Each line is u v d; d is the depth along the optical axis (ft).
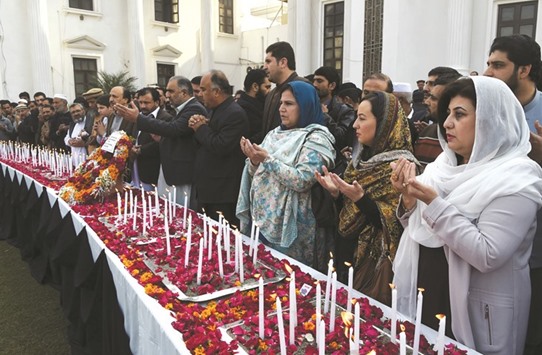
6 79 37.99
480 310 4.15
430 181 4.47
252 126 10.70
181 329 4.07
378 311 4.33
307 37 35.99
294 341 3.81
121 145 9.51
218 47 53.47
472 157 4.11
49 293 10.35
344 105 10.42
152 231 7.13
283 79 8.88
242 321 4.29
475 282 4.17
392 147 5.63
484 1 25.46
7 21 37.76
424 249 4.52
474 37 25.99
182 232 7.22
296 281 5.13
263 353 3.74
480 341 4.15
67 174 12.45
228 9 54.44
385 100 5.67
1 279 11.16
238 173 8.96
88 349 6.73
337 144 9.00
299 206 6.66
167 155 10.23
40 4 38.34
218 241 5.49
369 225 5.91
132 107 9.56
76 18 42.06
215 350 3.68
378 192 5.52
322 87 10.80
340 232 6.14
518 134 4.09
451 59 25.80
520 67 5.48
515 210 3.85
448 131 4.25
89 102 15.85
